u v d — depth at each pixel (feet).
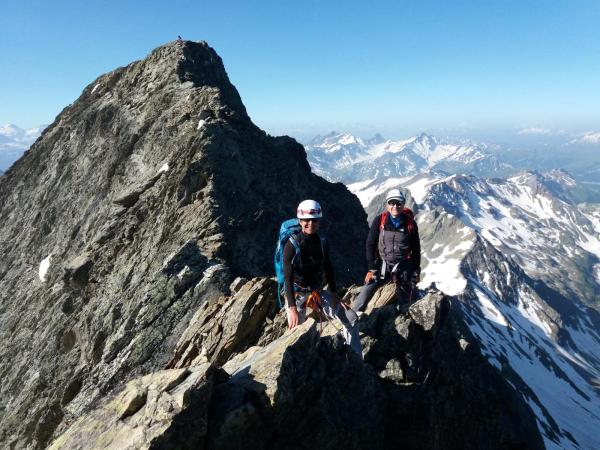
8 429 84.64
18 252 156.46
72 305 99.25
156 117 150.71
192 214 96.94
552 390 457.27
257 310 54.95
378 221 49.01
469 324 524.52
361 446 37.32
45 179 177.78
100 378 69.82
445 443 49.62
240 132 131.44
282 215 114.73
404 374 47.70
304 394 34.14
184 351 55.98
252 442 30.19
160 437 25.34
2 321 128.36
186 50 180.14
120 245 102.78
